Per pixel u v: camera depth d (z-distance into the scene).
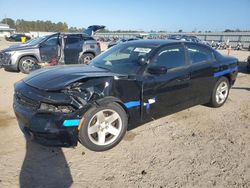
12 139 3.89
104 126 3.53
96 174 3.05
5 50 9.74
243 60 17.06
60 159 3.36
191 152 3.60
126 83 3.68
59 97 3.19
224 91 5.58
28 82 3.67
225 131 4.35
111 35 74.56
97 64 4.48
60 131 3.14
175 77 4.31
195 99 4.89
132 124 3.91
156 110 4.17
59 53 10.08
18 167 3.15
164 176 3.04
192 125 4.57
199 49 4.95
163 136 4.09
